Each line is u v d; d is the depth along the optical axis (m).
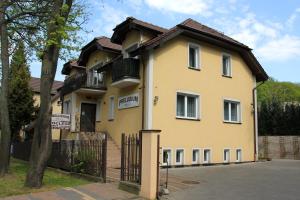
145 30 21.20
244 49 24.34
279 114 30.16
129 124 21.23
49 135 13.09
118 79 20.84
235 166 20.94
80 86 24.28
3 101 16.31
